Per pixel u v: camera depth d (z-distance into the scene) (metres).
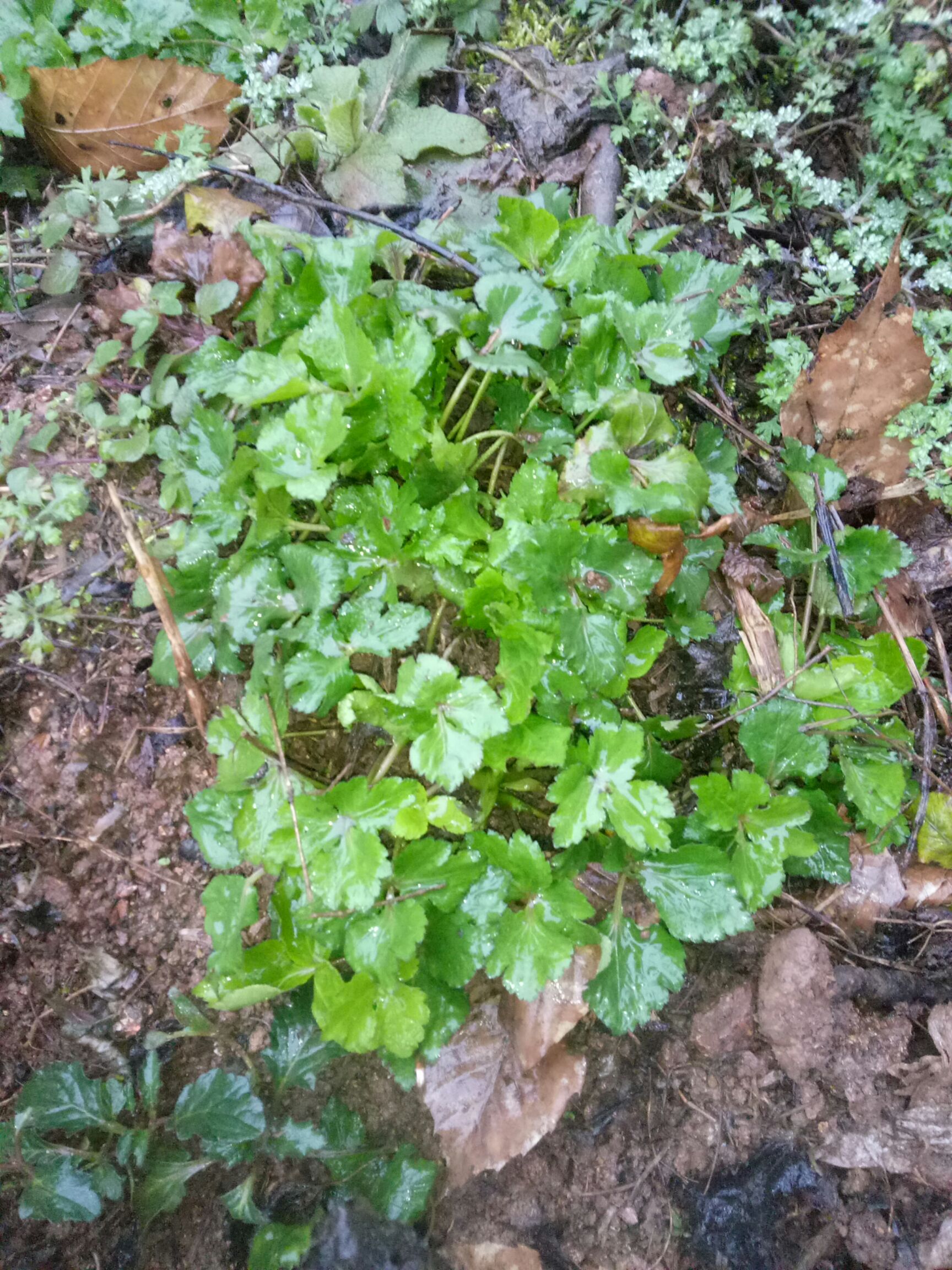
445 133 0.41
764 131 0.42
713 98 0.43
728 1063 0.40
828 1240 0.39
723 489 0.37
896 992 0.40
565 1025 0.37
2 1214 0.36
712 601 0.39
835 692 0.38
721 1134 0.40
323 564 0.32
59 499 0.35
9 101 0.37
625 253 0.37
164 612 0.33
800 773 0.37
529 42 0.43
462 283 0.39
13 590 0.36
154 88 0.38
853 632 0.40
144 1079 0.36
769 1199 0.39
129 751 0.36
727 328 0.38
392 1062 0.36
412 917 0.32
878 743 0.39
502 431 0.36
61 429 0.36
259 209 0.38
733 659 0.39
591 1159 0.40
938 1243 0.38
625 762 0.33
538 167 0.42
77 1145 0.36
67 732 0.36
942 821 0.40
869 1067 0.39
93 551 0.36
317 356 0.32
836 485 0.39
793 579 0.41
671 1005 0.40
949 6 0.41
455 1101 0.37
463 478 0.34
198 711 0.35
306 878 0.31
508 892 0.34
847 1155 0.39
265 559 0.33
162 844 0.37
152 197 0.38
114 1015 0.37
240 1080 0.36
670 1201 0.39
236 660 0.34
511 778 0.37
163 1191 0.36
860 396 0.40
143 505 0.37
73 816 0.36
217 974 0.33
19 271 0.39
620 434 0.34
